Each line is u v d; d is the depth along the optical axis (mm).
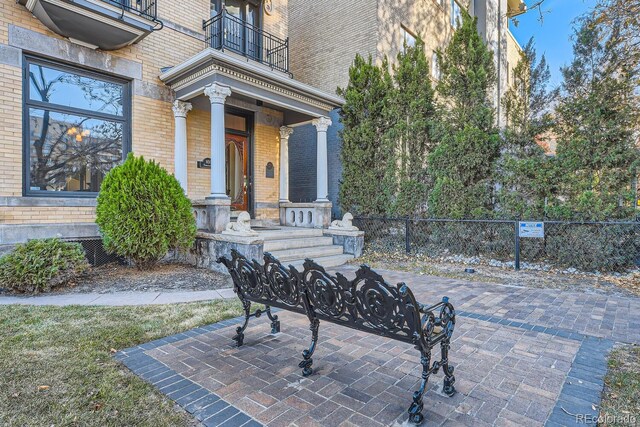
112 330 3586
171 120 7848
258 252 6238
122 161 7254
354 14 10883
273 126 10062
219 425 2109
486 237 7512
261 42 9844
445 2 13531
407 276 6449
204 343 3363
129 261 6824
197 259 6977
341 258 7695
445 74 8125
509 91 7512
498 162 7434
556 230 6734
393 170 8398
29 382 2549
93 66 6742
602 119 6414
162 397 2414
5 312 4055
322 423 2131
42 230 6023
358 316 2547
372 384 2607
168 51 7840
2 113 5766
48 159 6359
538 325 3842
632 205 6227
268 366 2893
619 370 2803
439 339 2383
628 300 4801
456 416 2211
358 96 8797
